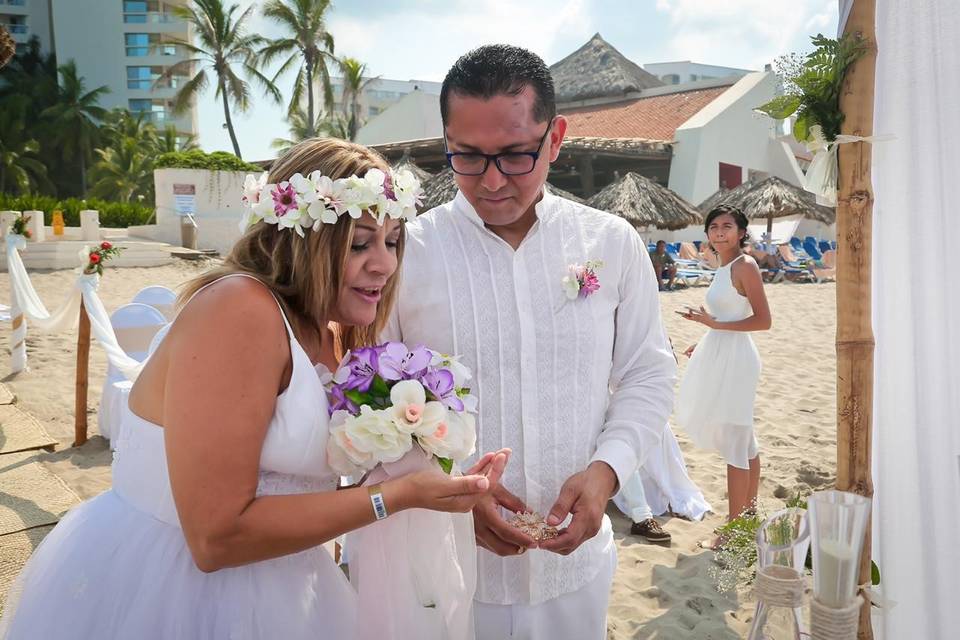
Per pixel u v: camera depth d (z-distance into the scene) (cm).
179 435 127
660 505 437
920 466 185
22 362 750
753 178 2633
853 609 125
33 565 160
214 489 126
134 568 145
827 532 126
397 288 170
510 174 167
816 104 175
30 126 4334
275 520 129
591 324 189
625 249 198
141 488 150
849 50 167
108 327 539
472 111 163
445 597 162
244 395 129
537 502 186
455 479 140
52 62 4775
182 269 1695
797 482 475
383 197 146
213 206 2072
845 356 177
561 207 196
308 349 152
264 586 146
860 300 175
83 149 4391
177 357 130
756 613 135
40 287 1375
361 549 160
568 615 192
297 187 142
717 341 386
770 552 137
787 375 789
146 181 4375
